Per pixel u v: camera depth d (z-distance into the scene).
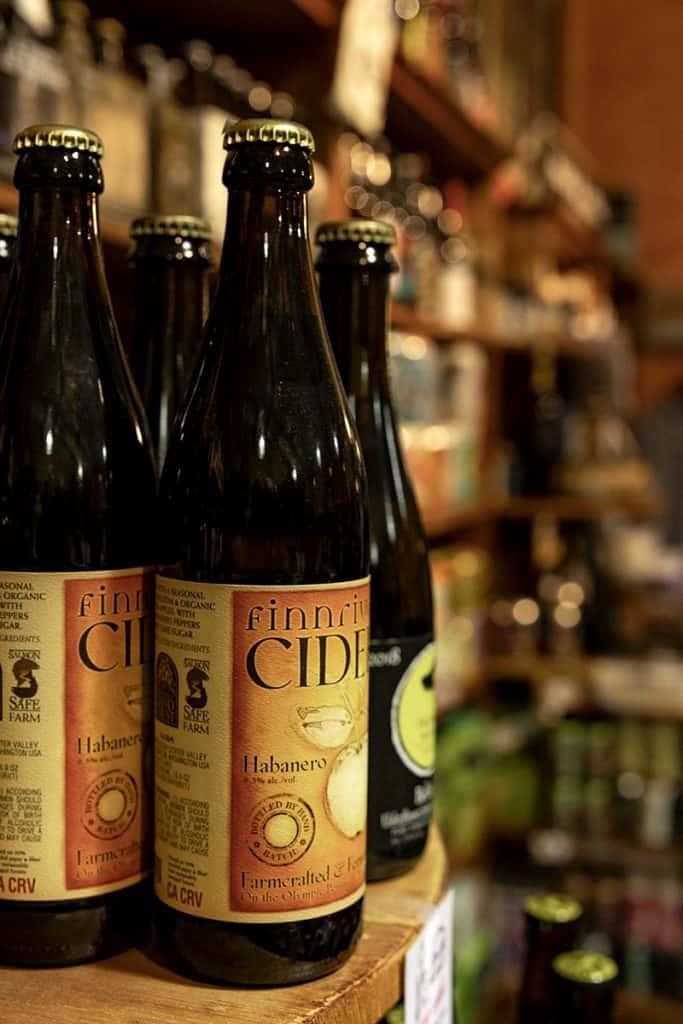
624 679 2.64
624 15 4.14
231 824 0.52
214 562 0.53
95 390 0.56
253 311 0.54
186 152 1.19
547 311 2.87
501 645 2.64
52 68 1.02
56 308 0.55
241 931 0.53
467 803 2.32
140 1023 0.50
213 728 0.52
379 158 1.90
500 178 2.53
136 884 0.57
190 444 0.55
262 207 0.54
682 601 3.13
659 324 4.13
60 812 0.54
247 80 1.45
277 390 0.54
